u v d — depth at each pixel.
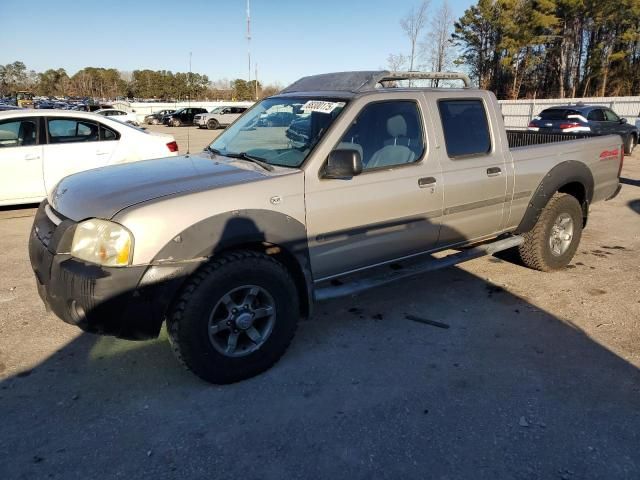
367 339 3.79
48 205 3.55
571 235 5.15
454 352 3.60
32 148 7.16
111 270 2.78
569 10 45.12
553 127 15.88
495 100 4.48
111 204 2.93
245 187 3.12
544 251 4.98
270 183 3.19
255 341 3.23
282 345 3.33
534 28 46.19
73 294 2.82
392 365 3.42
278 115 3.93
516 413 2.90
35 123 7.23
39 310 4.25
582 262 5.51
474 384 3.19
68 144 7.43
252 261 3.09
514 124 28.86
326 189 3.39
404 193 3.76
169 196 2.96
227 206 3.03
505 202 4.52
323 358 3.51
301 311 3.55
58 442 2.65
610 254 5.80
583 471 2.46
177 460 2.53
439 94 4.09
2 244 6.10
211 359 3.05
